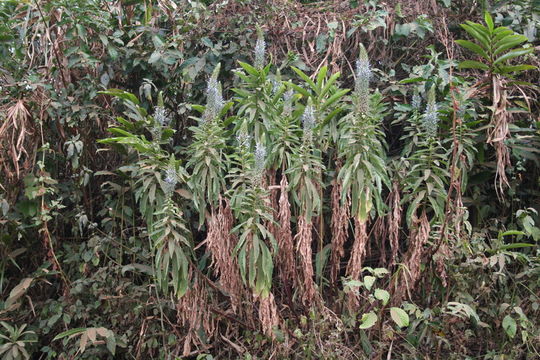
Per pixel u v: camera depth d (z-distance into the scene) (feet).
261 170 8.38
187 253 9.32
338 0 11.66
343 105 9.55
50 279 11.32
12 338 9.87
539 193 11.05
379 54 11.43
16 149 10.81
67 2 10.52
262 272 8.69
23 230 10.76
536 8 11.06
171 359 9.78
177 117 11.60
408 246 9.77
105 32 11.07
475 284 9.68
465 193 10.98
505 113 9.55
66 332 9.60
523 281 9.98
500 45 9.48
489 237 10.54
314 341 9.18
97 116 10.93
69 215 11.27
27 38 11.46
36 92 10.75
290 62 11.04
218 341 9.97
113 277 10.50
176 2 11.89
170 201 8.51
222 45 11.47
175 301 10.02
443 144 10.28
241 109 9.45
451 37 11.30
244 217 8.88
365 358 9.20
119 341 9.84
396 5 11.16
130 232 11.14
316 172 9.00
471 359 9.37
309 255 8.96
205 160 8.70
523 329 9.60
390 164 10.38
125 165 10.68
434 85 9.37
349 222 9.57
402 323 8.44
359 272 8.99
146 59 11.09
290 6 11.41
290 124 9.40
